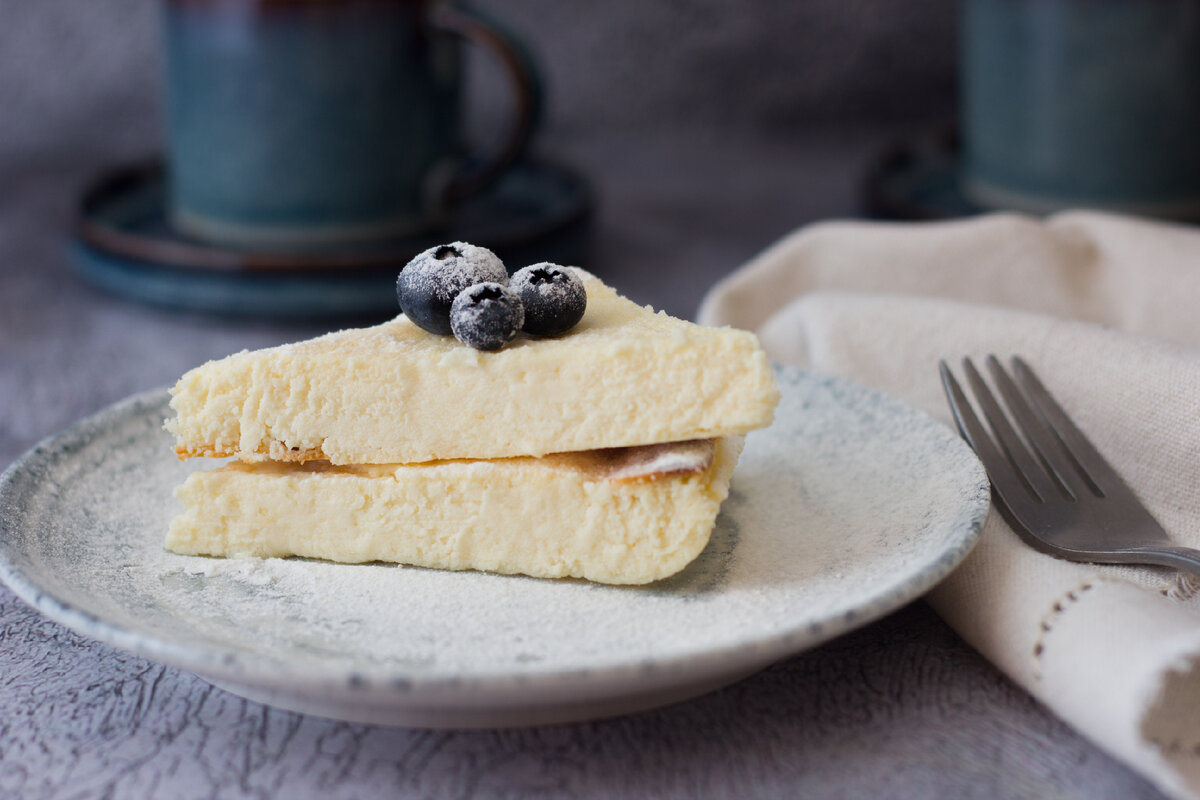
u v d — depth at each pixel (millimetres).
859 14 842
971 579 354
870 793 321
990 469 390
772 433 418
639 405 367
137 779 326
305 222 562
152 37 816
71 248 636
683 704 343
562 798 321
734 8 842
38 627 372
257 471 383
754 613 350
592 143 863
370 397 376
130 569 372
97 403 502
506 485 372
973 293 494
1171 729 322
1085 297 489
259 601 362
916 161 662
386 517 378
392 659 338
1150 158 550
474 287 372
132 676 355
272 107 548
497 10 842
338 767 329
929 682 348
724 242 663
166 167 654
